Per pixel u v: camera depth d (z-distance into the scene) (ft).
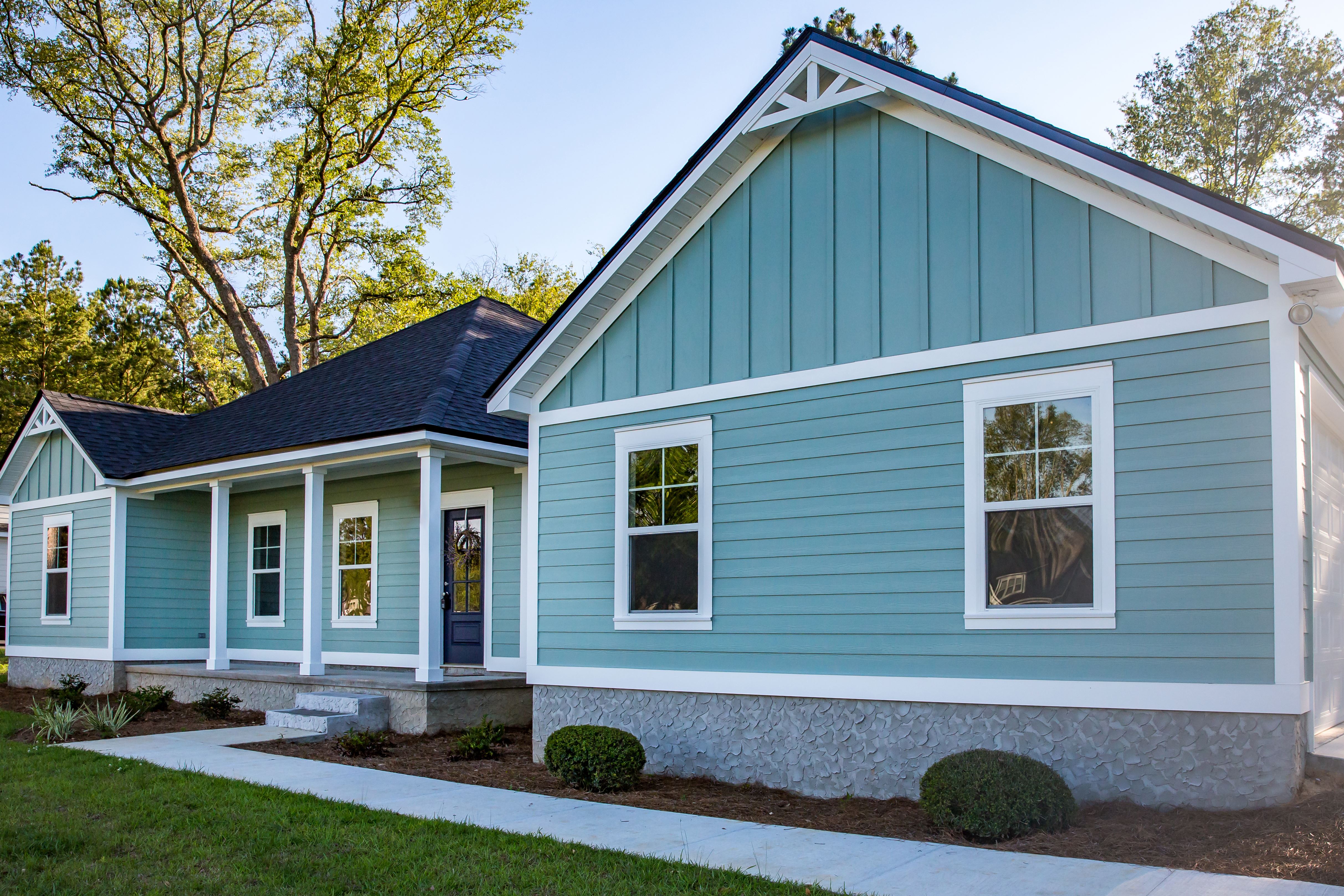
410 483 47.85
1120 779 22.82
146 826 22.85
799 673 27.94
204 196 96.12
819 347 28.53
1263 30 84.74
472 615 44.93
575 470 33.86
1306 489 22.58
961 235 26.30
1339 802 20.53
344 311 105.40
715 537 30.07
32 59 83.20
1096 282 24.11
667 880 18.31
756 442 29.50
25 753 33.37
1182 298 22.94
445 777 29.78
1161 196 22.39
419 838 21.47
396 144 97.50
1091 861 19.20
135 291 121.70
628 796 26.91
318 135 93.35
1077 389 24.11
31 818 23.62
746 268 30.37
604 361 33.50
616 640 32.01
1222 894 16.72
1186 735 22.17
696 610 30.37
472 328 49.14
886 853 20.30
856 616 27.04
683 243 31.89
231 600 56.75
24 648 61.00
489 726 35.14
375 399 45.01
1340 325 23.03
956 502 25.66
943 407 26.11
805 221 29.25
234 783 27.58
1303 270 20.67
